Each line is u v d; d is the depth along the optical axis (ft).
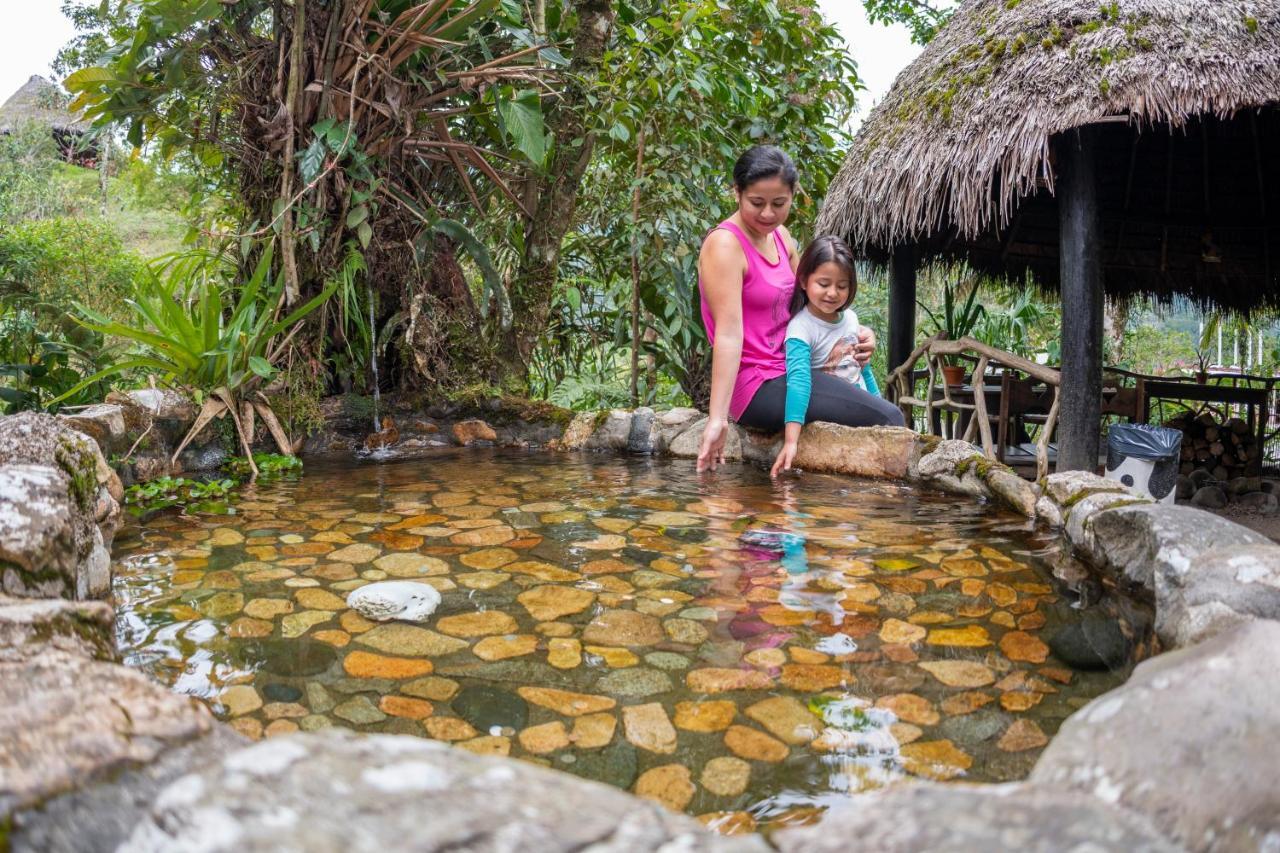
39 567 3.39
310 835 1.51
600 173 13.85
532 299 12.50
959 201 10.64
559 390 14.73
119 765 1.84
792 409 8.34
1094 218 10.24
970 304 16.84
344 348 11.37
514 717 3.19
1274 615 2.98
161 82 10.43
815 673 3.59
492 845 1.53
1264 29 9.96
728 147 13.01
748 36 13.61
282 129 9.95
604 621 4.20
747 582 4.80
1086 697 3.35
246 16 10.06
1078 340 10.31
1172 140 16.89
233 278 11.26
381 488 7.75
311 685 3.44
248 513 6.66
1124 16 10.38
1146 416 14.53
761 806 2.59
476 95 11.37
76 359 11.08
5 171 52.85
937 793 1.79
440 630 4.07
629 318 14.07
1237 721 1.89
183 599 4.49
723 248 8.27
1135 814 1.71
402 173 11.35
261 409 9.54
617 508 6.78
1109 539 4.73
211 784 1.67
